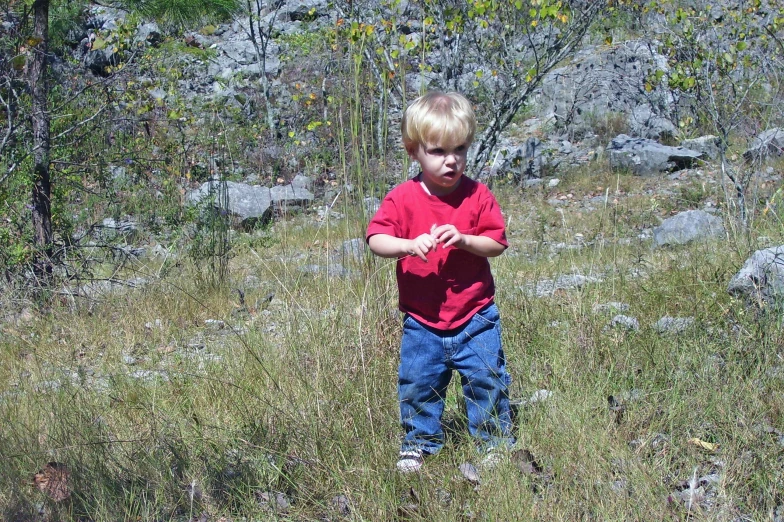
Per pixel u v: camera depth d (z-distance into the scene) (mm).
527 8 10461
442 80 10461
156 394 4160
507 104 10672
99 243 8000
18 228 7062
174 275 7422
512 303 4965
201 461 3316
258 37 19906
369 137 5242
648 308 5043
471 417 3426
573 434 3236
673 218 9180
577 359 4039
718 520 2721
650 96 15805
